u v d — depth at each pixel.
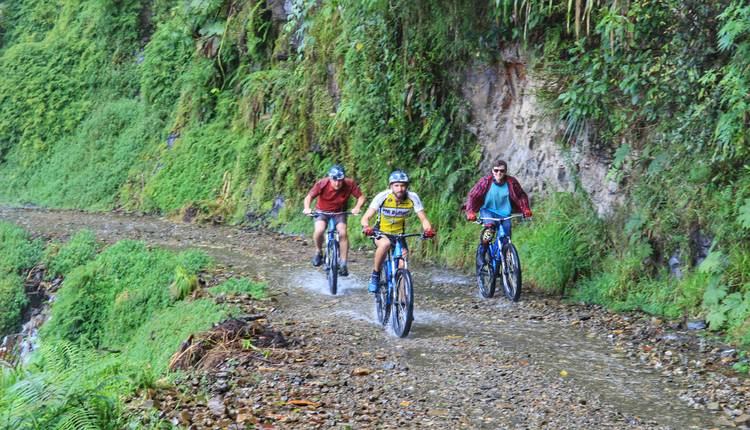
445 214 14.36
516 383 7.27
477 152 14.39
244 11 21.70
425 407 6.53
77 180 24.80
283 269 13.42
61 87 27.83
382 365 7.71
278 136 18.91
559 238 11.84
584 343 8.89
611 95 11.67
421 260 14.36
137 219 20.73
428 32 14.74
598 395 7.04
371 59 15.78
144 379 6.85
